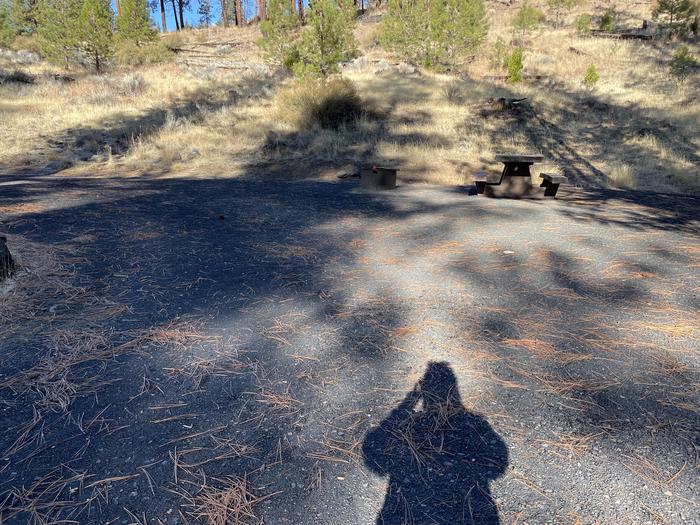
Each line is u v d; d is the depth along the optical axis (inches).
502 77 808.3
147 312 118.9
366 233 209.0
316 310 123.0
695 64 725.9
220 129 559.5
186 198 283.9
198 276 145.8
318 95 576.7
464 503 61.6
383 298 131.6
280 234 203.3
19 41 1159.6
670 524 57.7
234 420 78.6
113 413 79.6
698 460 69.1
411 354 100.3
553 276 149.6
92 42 878.4
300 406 82.5
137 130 566.9
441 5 877.2
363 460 69.7
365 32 1251.8
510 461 69.2
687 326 113.1
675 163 437.7
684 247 184.4
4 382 86.8
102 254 162.1
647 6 1363.2
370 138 515.8
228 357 98.5
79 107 661.3
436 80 771.4
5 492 62.6
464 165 435.2
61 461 68.5
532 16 1100.5
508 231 213.0
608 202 302.0
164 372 92.4
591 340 106.5
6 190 286.0
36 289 128.4
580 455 70.1
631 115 587.8
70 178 394.9
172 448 71.7
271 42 899.4
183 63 982.4
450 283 143.6
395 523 58.4
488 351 101.5
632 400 83.8
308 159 460.8
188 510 60.3
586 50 953.5
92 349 100.0
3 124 571.5
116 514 59.6
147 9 1032.8
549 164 438.0
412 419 79.0
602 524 57.8
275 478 66.1
